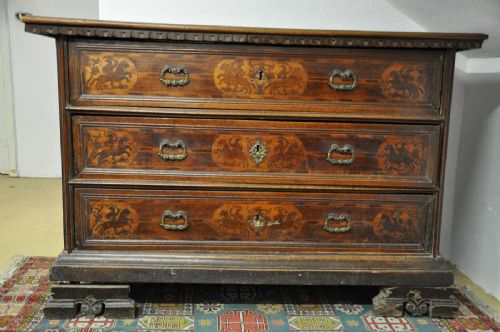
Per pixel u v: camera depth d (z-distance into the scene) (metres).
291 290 2.20
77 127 1.78
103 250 1.85
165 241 1.87
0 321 1.82
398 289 1.93
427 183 1.88
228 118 1.80
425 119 1.83
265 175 1.85
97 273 1.82
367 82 1.82
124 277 1.83
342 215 1.89
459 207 2.45
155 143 1.80
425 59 1.82
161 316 1.91
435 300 1.95
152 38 1.70
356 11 2.34
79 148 1.79
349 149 1.84
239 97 1.79
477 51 2.20
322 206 1.89
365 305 2.07
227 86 1.78
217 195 1.85
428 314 1.97
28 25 1.65
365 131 1.84
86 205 1.83
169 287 2.19
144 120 1.79
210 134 1.81
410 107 1.84
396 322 1.92
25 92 4.33
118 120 1.78
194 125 1.80
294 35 1.71
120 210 1.84
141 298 2.07
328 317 1.95
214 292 2.15
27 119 4.38
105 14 2.25
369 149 1.85
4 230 2.93
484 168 2.22
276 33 1.70
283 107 1.80
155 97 1.77
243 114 1.79
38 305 1.96
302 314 1.97
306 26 2.34
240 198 1.86
